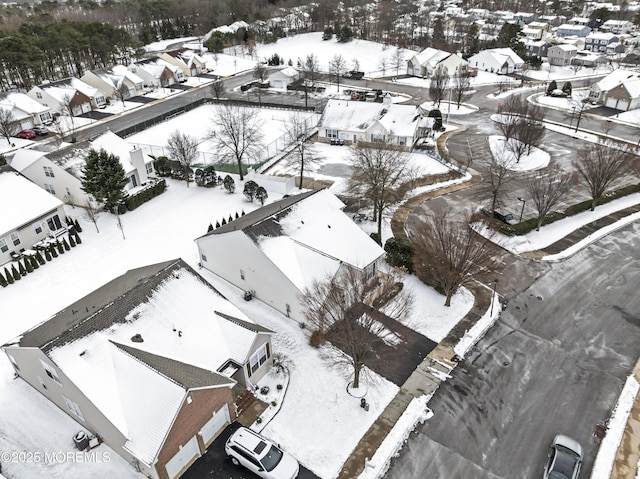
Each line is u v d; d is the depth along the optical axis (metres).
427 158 64.50
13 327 34.38
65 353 25.05
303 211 38.66
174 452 23.53
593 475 24.39
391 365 31.28
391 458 25.42
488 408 28.34
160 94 97.69
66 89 84.31
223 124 59.91
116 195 47.84
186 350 27.64
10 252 41.81
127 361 25.12
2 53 86.69
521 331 34.41
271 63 118.75
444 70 98.00
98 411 23.64
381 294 35.25
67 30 103.00
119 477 24.12
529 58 119.69
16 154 52.62
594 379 30.31
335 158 64.50
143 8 156.88
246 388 29.03
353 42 137.25
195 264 40.75
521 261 42.38
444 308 36.44
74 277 39.81
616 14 174.38
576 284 39.25
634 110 83.12
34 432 26.55
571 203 52.09
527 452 25.73
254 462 24.03
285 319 34.72
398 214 49.75
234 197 52.97
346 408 28.16
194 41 148.50
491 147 67.38
